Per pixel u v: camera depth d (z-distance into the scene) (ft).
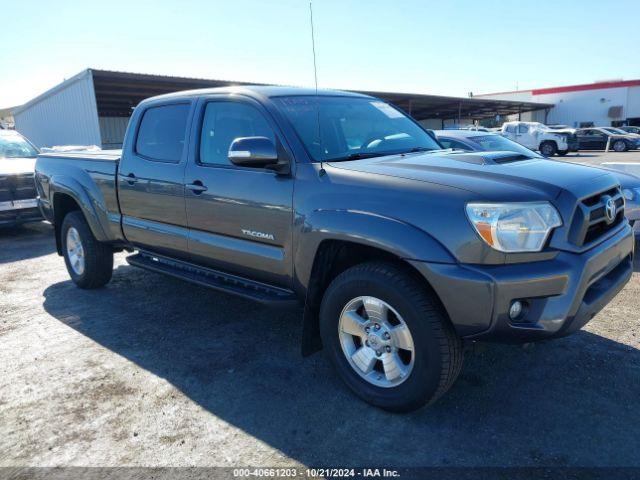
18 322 15.53
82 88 65.92
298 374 11.80
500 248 8.55
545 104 156.97
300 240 10.70
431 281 8.82
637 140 99.40
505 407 10.18
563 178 9.64
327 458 8.84
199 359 12.67
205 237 13.15
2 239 29.68
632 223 20.27
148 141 14.88
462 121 184.55
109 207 16.22
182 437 9.53
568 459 8.60
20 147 32.83
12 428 9.95
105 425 9.98
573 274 8.74
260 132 11.93
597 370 11.50
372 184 9.78
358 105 13.91
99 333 14.47
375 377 10.25
